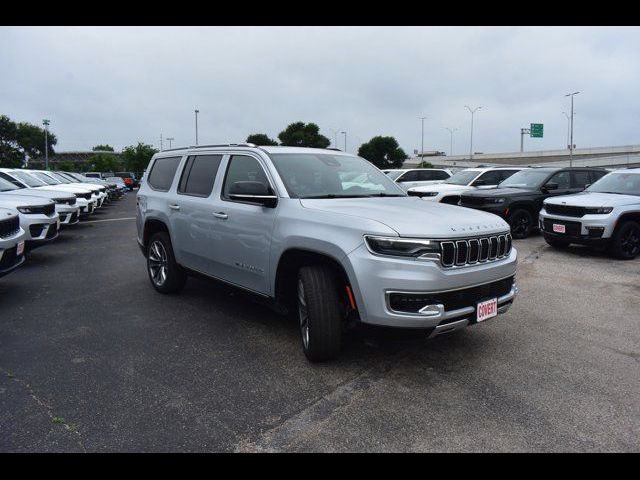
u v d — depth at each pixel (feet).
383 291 10.59
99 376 11.89
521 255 28.68
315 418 9.92
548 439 9.18
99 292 20.12
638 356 13.20
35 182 42.45
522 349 13.66
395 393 10.99
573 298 19.10
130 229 43.62
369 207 12.38
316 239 11.74
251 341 14.33
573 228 27.89
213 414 10.07
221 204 15.38
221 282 15.76
